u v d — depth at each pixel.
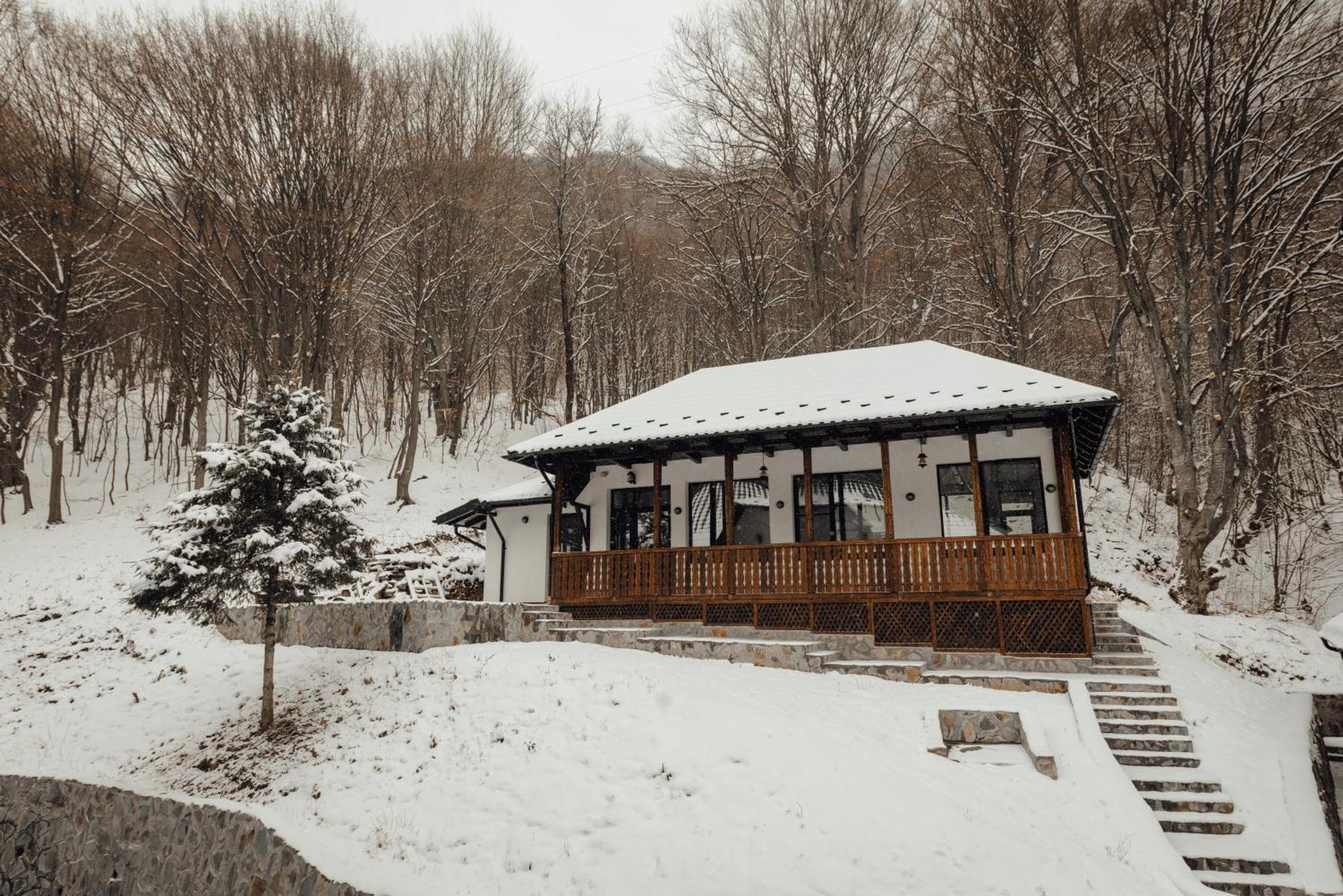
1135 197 24.72
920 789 8.24
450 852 8.36
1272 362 24.11
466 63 34.38
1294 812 8.75
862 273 30.72
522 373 44.16
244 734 12.61
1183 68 20.23
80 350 32.00
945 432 14.97
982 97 26.73
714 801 8.27
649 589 16.20
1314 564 22.89
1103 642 14.16
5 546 23.59
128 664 15.88
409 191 29.81
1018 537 13.49
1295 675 16.33
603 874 7.51
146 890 9.32
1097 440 15.59
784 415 15.45
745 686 11.48
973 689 11.97
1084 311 34.41
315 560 12.97
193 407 32.88
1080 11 21.84
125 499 29.09
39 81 25.31
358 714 12.24
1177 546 26.22
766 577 15.28
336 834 9.05
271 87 25.58
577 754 9.69
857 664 12.79
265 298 27.50
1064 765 9.18
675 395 18.52
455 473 32.75
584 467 18.55
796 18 31.05
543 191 36.72
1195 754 10.01
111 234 27.69
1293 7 18.97
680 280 40.25
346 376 40.19
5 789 11.63
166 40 24.64
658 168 37.34
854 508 16.14
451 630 14.48
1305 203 21.69
